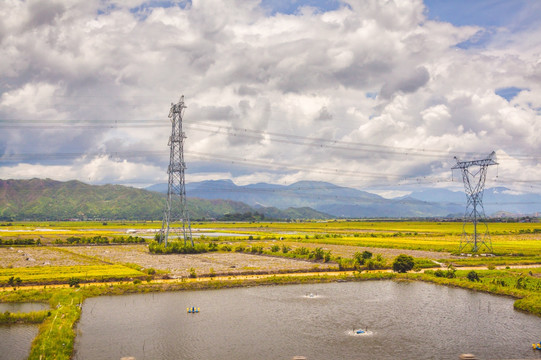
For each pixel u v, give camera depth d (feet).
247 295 305.32
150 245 546.67
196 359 190.60
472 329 231.50
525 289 306.14
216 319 247.91
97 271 362.94
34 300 278.87
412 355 196.24
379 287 333.21
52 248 579.89
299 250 502.38
